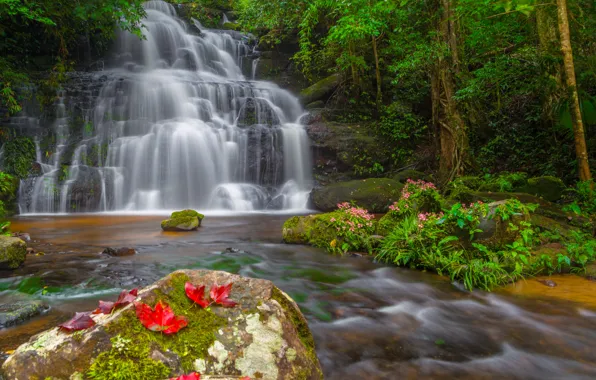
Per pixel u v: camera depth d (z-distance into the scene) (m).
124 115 14.32
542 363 2.57
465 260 4.73
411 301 3.77
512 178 8.49
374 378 2.36
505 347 2.80
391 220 6.40
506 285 4.26
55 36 15.73
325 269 4.93
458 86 10.43
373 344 2.82
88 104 14.09
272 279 4.47
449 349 2.76
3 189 9.77
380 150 14.44
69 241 6.77
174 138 13.07
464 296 3.92
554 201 8.02
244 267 4.99
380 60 16.88
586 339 2.93
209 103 15.86
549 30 9.07
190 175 13.05
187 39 19.92
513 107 13.27
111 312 1.80
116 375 1.52
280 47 20.89
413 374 2.41
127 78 15.28
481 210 5.00
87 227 8.50
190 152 13.13
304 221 6.65
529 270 4.55
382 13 10.10
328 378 2.34
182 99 15.33
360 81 17.16
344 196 11.16
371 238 5.92
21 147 12.32
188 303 1.85
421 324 3.21
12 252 4.74
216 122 15.34
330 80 17.97
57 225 8.80
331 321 3.25
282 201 13.00
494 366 2.53
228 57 20.69
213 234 7.65
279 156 14.18
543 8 8.77
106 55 18.06
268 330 1.82
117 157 12.72
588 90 10.08
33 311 3.23
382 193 10.83
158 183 12.78
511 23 9.95
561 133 10.71
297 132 14.69
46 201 11.31
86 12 13.88
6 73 12.85
